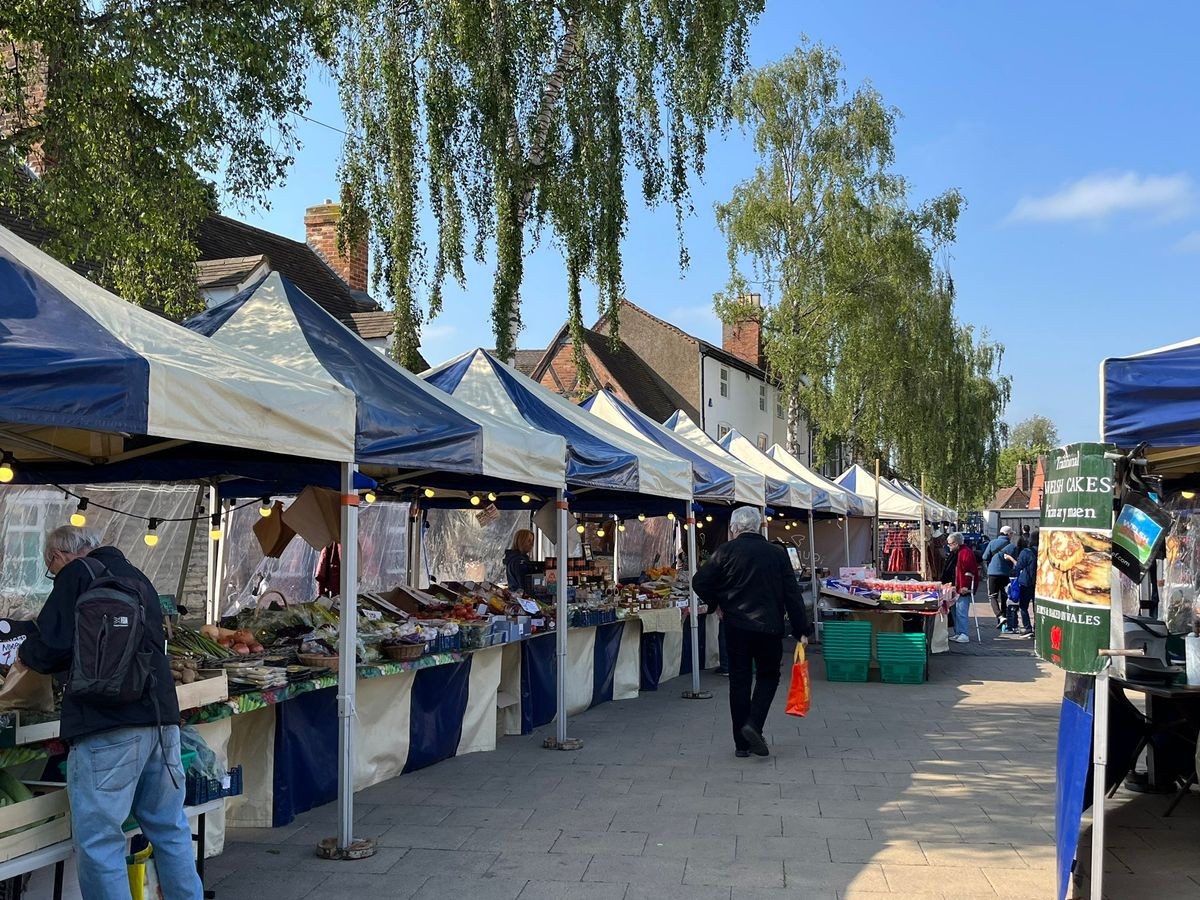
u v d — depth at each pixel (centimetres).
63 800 389
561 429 933
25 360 341
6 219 1198
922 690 1173
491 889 500
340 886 503
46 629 367
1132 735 613
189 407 412
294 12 978
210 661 548
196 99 920
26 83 888
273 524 837
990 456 4631
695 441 1509
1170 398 436
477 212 1334
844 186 3036
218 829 550
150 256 920
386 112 1277
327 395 525
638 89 1410
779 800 666
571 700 1002
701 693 1129
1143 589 874
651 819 621
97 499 1242
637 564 1927
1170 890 494
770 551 809
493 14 1285
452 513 1658
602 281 1380
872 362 3131
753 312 3356
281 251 1986
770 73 3155
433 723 769
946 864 535
